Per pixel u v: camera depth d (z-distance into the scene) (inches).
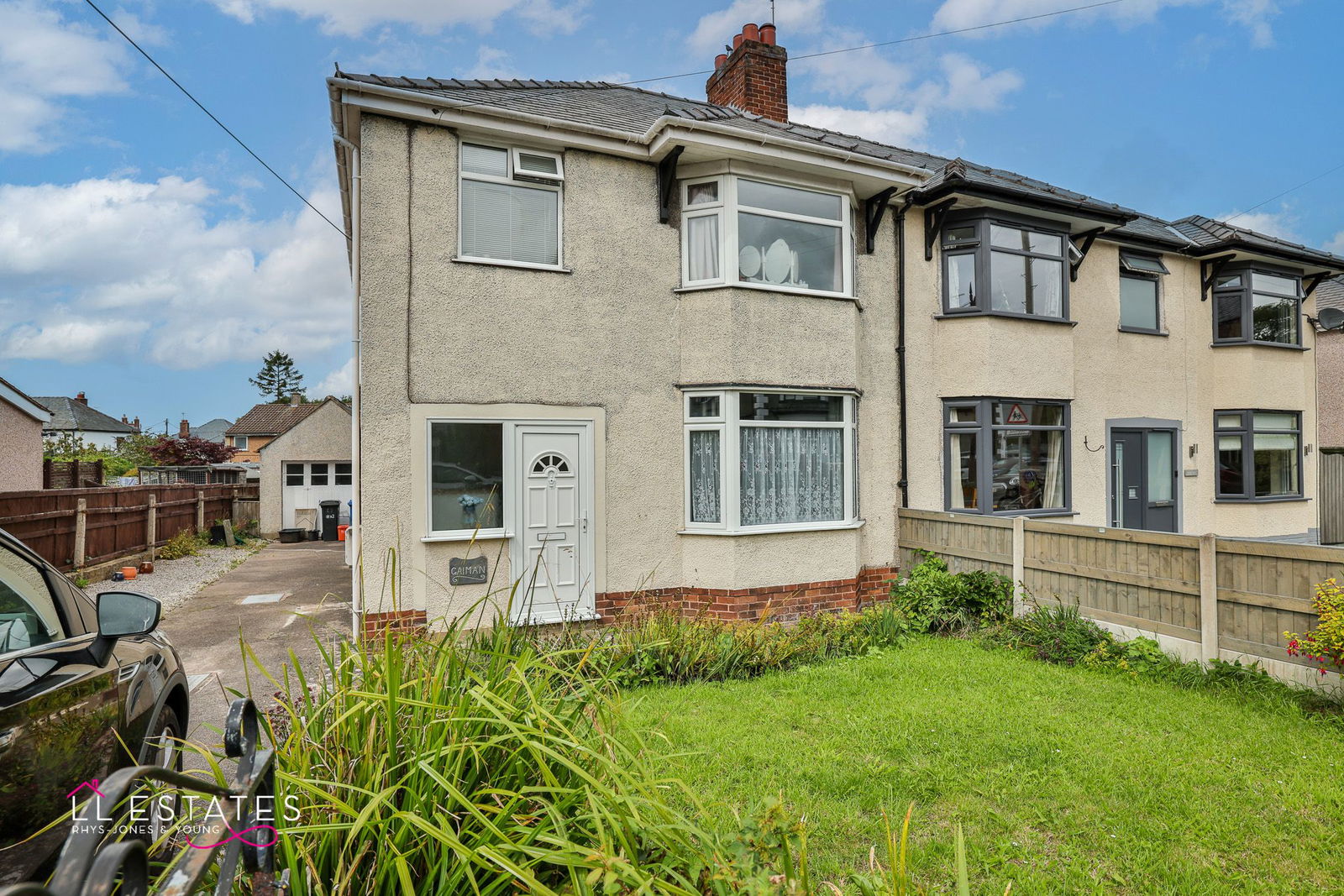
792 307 341.1
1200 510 497.0
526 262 306.7
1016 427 406.3
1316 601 213.0
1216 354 510.3
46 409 530.6
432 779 85.7
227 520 731.4
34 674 90.6
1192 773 169.3
